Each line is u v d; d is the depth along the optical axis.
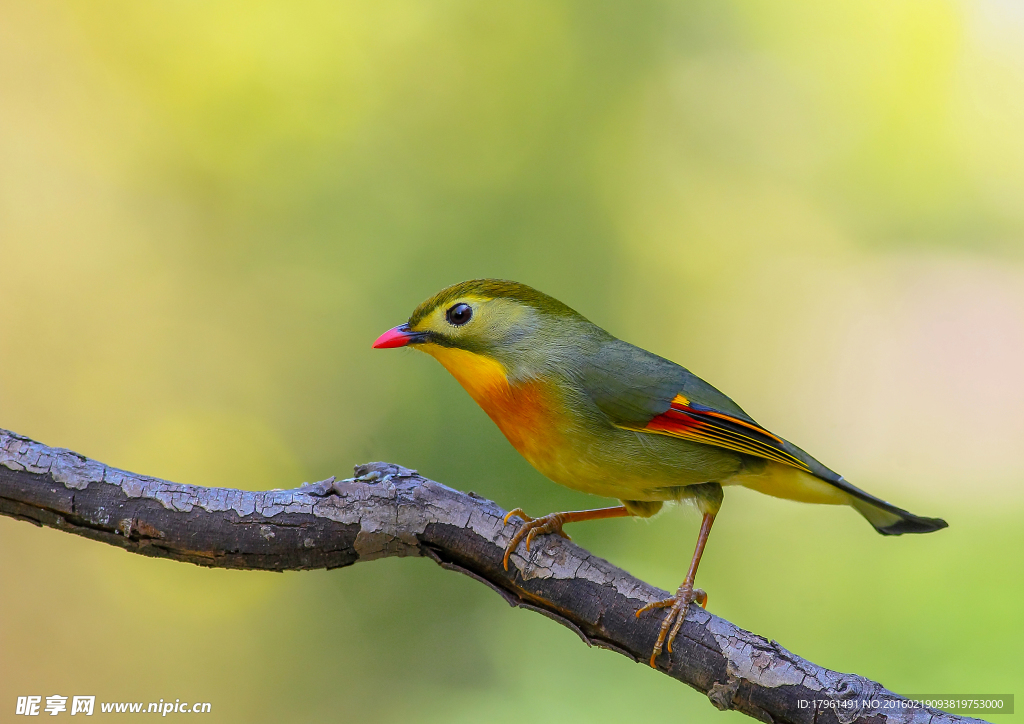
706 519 6.36
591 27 14.16
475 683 10.79
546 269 13.39
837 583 11.77
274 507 5.33
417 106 13.80
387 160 13.62
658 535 12.23
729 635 5.27
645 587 5.46
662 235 14.15
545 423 6.16
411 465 12.07
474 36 14.00
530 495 11.79
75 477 5.18
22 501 5.16
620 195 13.91
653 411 6.04
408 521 5.46
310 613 11.97
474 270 13.16
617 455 6.13
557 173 13.71
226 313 13.41
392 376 12.63
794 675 5.09
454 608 11.57
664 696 9.87
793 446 6.59
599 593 5.43
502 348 6.26
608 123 14.05
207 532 5.25
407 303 13.00
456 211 13.46
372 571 11.92
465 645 11.18
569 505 11.72
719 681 5.23
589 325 6.54
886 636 10.66
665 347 14.02
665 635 5.33
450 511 5.51
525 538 5.54
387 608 11.77
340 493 5.42
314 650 11.80
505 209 13.45
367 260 13.30
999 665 9.89
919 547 11.88
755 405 14.37
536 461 6.40
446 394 12.25
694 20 14.52
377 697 11.38
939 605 10.93
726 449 6.19
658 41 14.39
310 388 12.91
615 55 14.19
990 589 11.03
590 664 10.31
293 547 5.36
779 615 11.47
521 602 5.61
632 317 13.85
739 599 11.77
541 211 13.55
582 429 6.11
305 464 12.72
